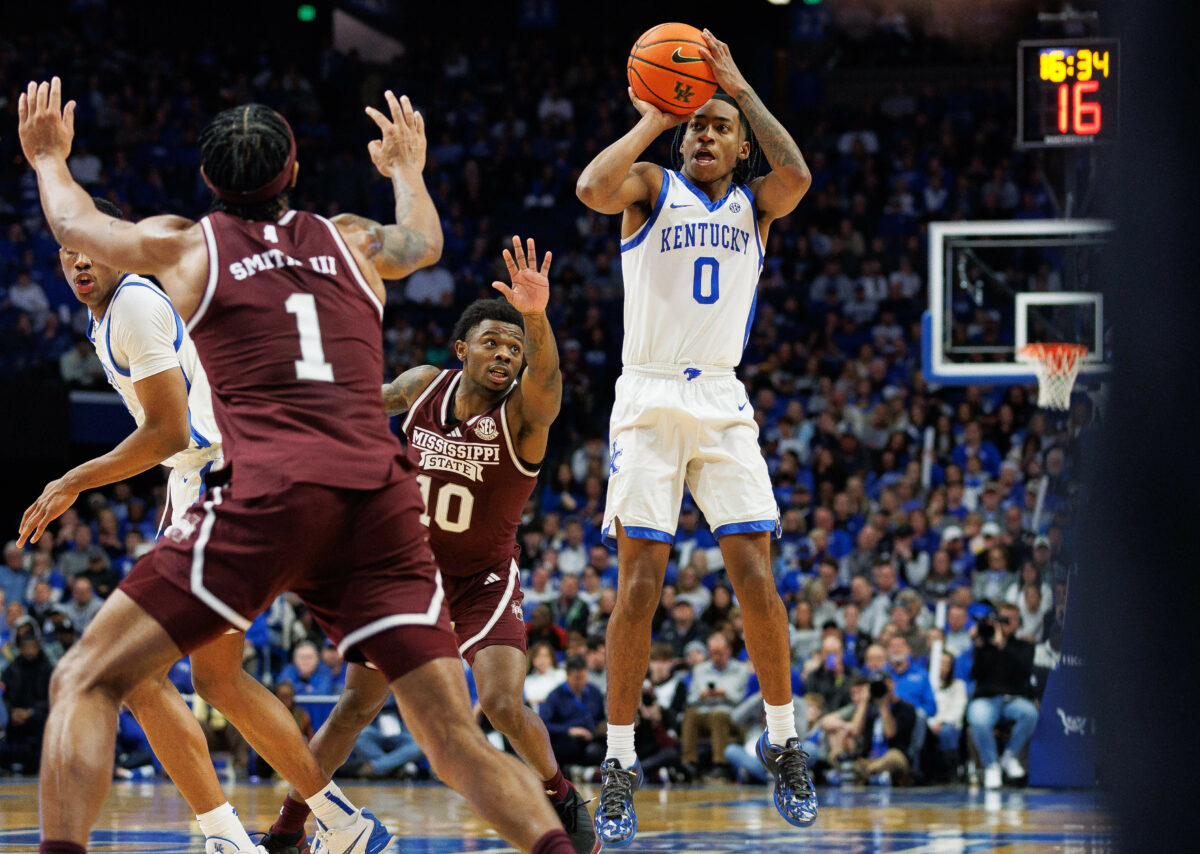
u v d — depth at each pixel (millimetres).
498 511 4203
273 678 11312
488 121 21547
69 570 12734
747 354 16438
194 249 2844
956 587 10742
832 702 10125
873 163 19531
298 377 2752
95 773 2541
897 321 17031
